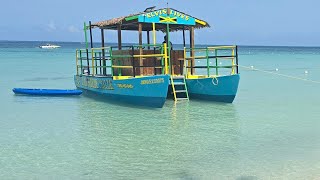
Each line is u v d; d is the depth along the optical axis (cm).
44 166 841
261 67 4419
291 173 783
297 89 2222
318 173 782
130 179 760
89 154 923
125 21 1664
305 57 8231
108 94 1672
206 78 1625
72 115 1412
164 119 1316
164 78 1405
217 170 805
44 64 5022
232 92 1576
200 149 952
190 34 1816
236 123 1248
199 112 1440
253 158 880
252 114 1405
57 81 2797
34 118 1366
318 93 2028
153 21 1627
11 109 1552
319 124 1227
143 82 1473
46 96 1931
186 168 819
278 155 900
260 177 764
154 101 1470
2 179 767
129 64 1669
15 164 855
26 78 3028
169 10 1653
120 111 1477
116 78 1595
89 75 1877
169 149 955
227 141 1024
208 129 1165
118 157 898
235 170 804
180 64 1773
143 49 1680
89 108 1556
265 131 1134
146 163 852
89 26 1850
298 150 938
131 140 1045
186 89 1681
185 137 1070
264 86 2405
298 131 1131
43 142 1038
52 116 1398
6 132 1155
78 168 826
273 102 1705
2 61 5747
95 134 1118
